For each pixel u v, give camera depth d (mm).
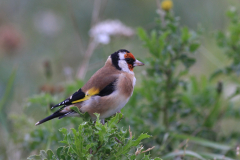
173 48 10195
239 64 10820
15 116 10195
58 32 17922
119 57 8922
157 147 9703
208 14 16219
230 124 11656
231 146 9703
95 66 13547
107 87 8320
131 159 6332
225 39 11172
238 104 11820
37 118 11422
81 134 6113
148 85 10430
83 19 18188
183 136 9305
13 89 12930
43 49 17281
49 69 12219
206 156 8852
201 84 11117
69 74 12648
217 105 10305
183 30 10164
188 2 17219
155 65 10203
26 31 18016
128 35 12719
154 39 10234
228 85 11820
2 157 10031
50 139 9445
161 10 10672
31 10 18984
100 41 12500
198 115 10539
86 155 6016
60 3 18875
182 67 14594
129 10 18656
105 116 8484
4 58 15875
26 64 16266
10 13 18594
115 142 6328
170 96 10352
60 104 8234
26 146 9797
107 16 18547
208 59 13789
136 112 10453
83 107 8203
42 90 11875
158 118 10523
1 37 15938
